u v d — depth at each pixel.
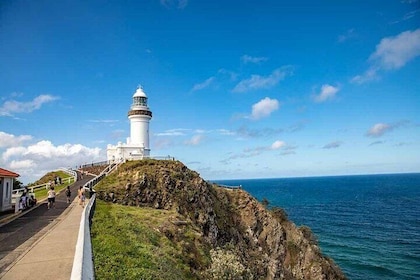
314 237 64.69
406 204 145.50
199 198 47.66
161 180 45.59
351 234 87.62
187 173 51.62
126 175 46.62
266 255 50.22
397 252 69.31
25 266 11.85
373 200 166.88
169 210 40.69
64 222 20.86
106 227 20.34
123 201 39.69
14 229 19.00
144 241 21.33
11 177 28.19
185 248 26.73
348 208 138.75
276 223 56.53
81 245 9.80
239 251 44.62
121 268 13.77
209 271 25.00
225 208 54.41
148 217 31.00
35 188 47.72
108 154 68.50
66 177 60.12
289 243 56.66
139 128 66.94
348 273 59.16
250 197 58.81
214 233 43.72
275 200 178.25
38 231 18.23
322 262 54.88
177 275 18.02
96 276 12.05
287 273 50.97
